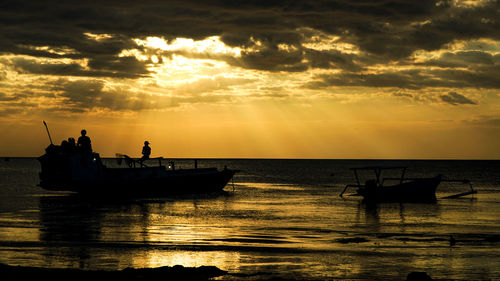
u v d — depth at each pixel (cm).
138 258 1634
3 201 3659
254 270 1484
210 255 1697
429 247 1894
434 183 4081
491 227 2491
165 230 2266
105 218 2703
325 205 3631
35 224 2427
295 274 1446
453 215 3048
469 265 1580
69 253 1703
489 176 11006
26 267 1432
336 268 1524
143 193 4003
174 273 1402
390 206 3631
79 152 3734
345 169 16038
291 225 2492
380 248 1862
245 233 2203
